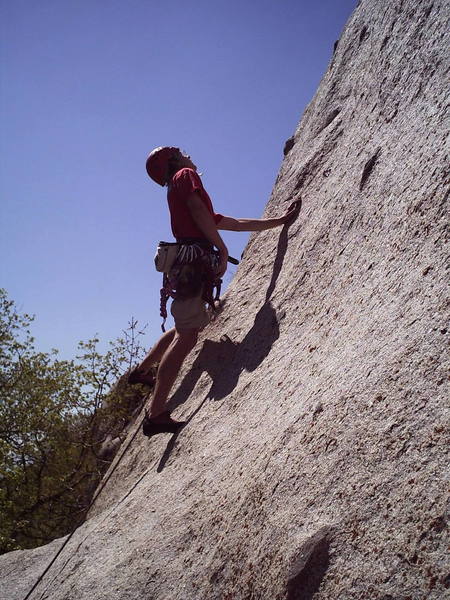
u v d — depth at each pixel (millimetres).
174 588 2658
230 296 4449
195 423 3691
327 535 1975
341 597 1820
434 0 3418
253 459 2707
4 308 13906
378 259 2828
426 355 2078
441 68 3035
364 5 4645
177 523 2977
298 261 3752
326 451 2232
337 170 3887
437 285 2264
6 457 12266
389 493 1889
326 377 2607
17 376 13148
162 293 3799
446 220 2420
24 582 3936
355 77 4301
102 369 13039
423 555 1698
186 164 3957
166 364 3760
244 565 2309
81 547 3744
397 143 3168
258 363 3533
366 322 2600
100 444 12875
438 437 1856
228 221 3965
